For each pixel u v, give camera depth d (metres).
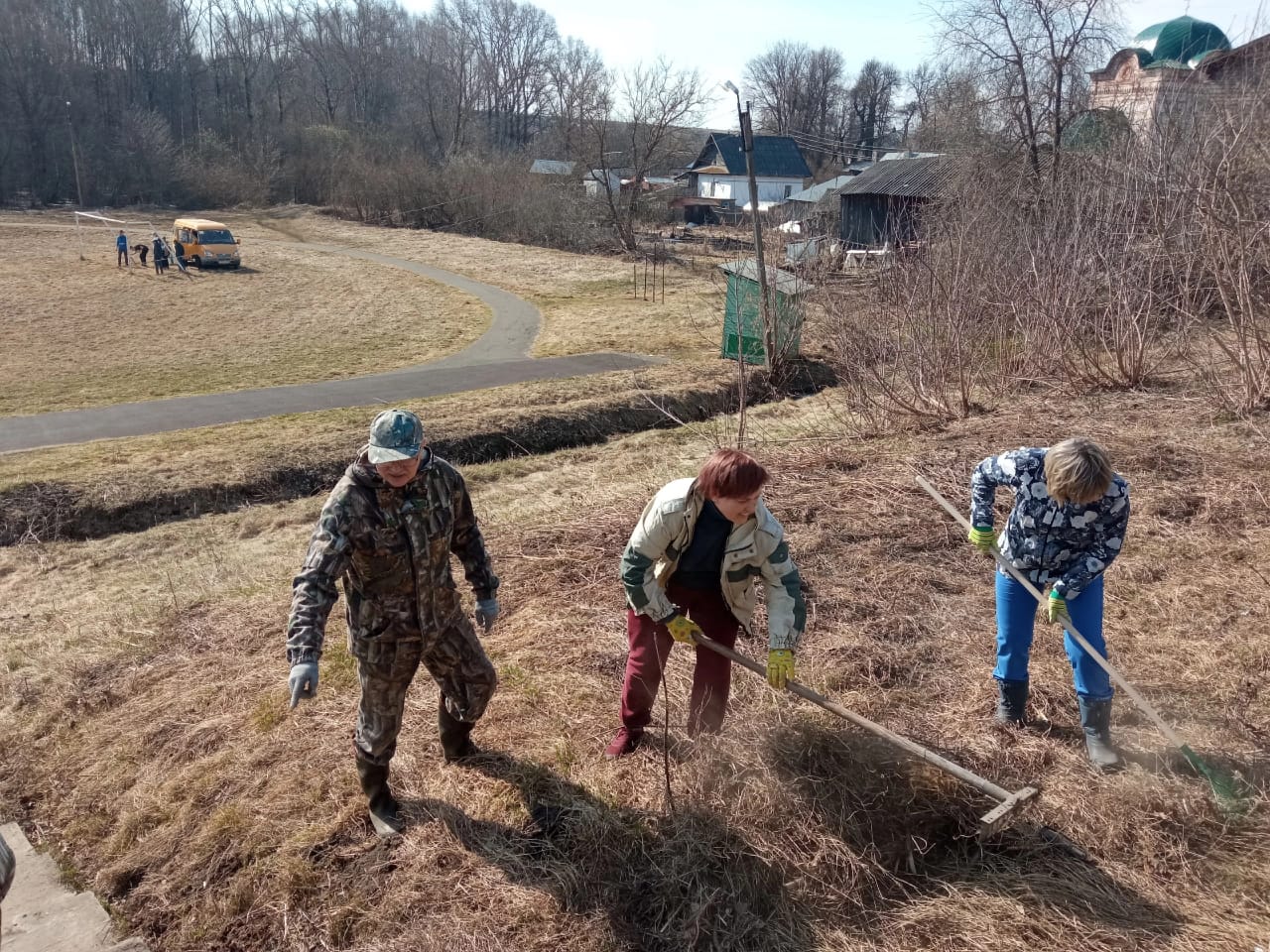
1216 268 8.91
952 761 3.53
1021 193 13.76
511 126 83.25
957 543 5.90
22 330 25.81
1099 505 3.35
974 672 4.33
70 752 4.57
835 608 5.01
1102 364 10.25
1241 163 9.12
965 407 9.53
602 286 34.75
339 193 58.97
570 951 2.82
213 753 4.18
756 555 3.22
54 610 7.88
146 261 38.56
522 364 20.56
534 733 3.91
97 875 3.59
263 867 3.34
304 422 14.74
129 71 72.62
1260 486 6.47
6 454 13.21
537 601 5.31
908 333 10.23
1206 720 3.83
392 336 25.36
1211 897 2.93
